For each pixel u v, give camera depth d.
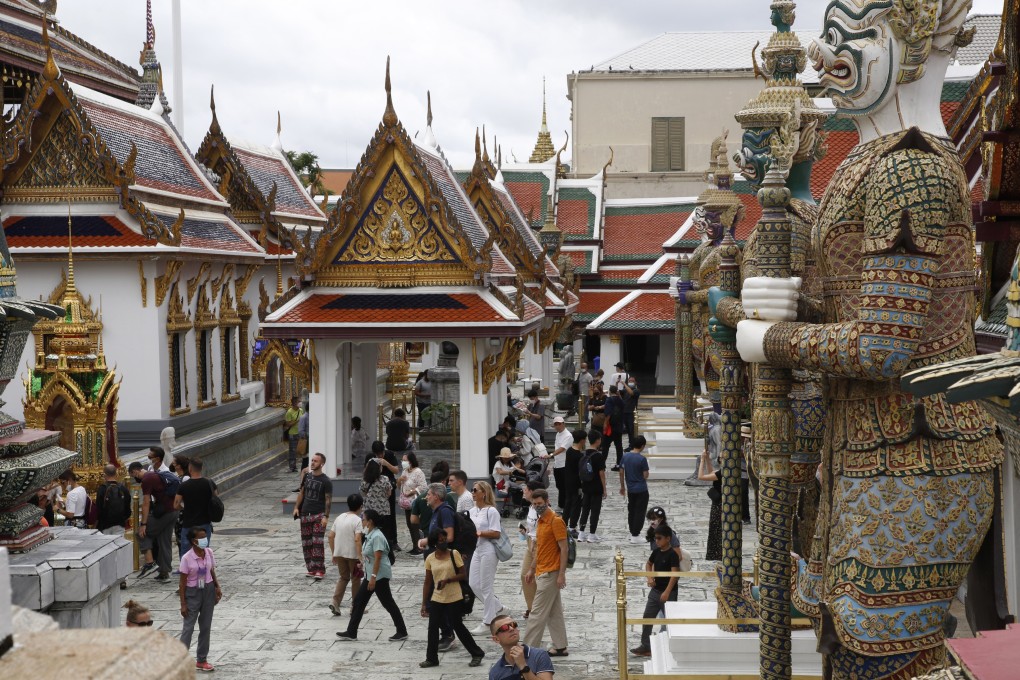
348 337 23.50
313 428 24.09
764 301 7.07
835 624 6.72
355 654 14.78
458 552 14.38
